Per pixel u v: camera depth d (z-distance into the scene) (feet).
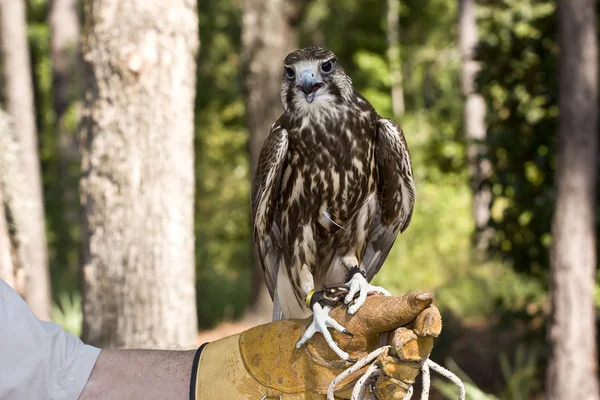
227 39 84.12
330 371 10.11
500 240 32.76
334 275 15.06
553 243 27.07
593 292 26.81
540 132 31.09
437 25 102.27
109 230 19.08
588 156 26.27
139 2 18.72
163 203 19.08
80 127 19.83
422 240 61.26
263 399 10.14
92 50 19.04
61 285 55.57
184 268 19.40
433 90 101.50
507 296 45.96
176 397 10.10
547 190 30.50
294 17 41.39
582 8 25.85
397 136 14.39
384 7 100.83
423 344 9.19
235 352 10.41
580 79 26.00
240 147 82.17
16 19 38.58
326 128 14.32
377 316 9.83
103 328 19.17
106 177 19.06
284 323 10.56
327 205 14.61
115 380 10.02
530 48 30.91
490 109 32.94
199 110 84.79
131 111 18.88
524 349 36.27
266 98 41.57
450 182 72.59
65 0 73.72
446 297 48.32
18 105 37.93
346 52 102.27
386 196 15.07
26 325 9.52
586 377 26.81
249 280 56.70
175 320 19.25
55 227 67.97
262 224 14.94
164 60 18.93
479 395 29.30
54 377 9.73
